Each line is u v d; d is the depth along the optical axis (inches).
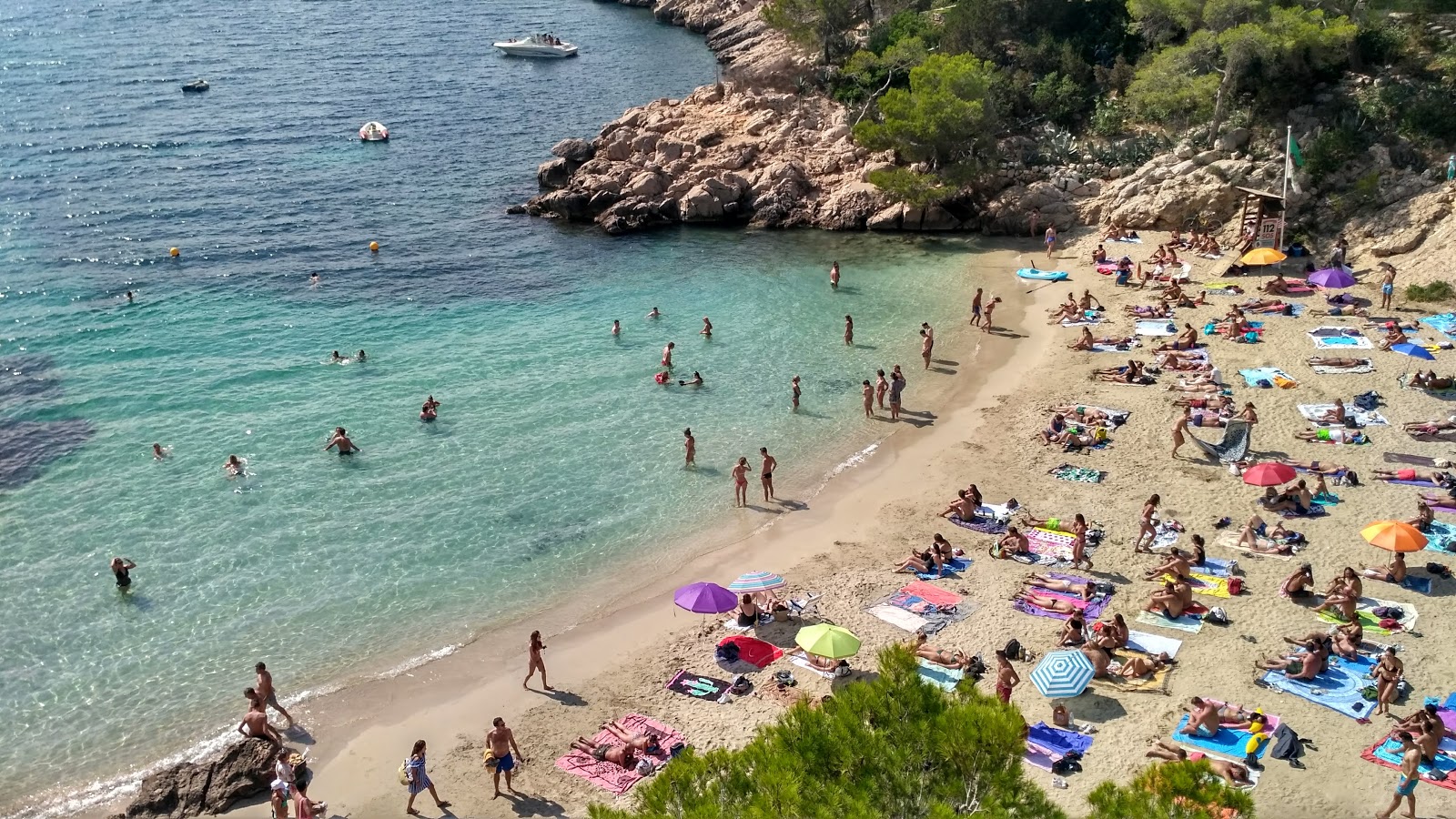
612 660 1294.3
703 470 1733.5
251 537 1540.4
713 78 4817.9
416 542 1535.4
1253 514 1503.4
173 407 1913.1
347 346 2187.5
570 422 1881.2
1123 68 3095.5
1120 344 2114.9
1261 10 2731.3
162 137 3843.5
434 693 1244.5
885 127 2849.4
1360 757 1050.7
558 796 1077.1
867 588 1398.9
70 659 1302.9
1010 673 1146.0
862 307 2399.1
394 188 3321.9
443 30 6131.9
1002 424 1847.9
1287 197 2514.8
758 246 2829.7
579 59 5315.0
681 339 2234.3
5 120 4052.7
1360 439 1670.8
